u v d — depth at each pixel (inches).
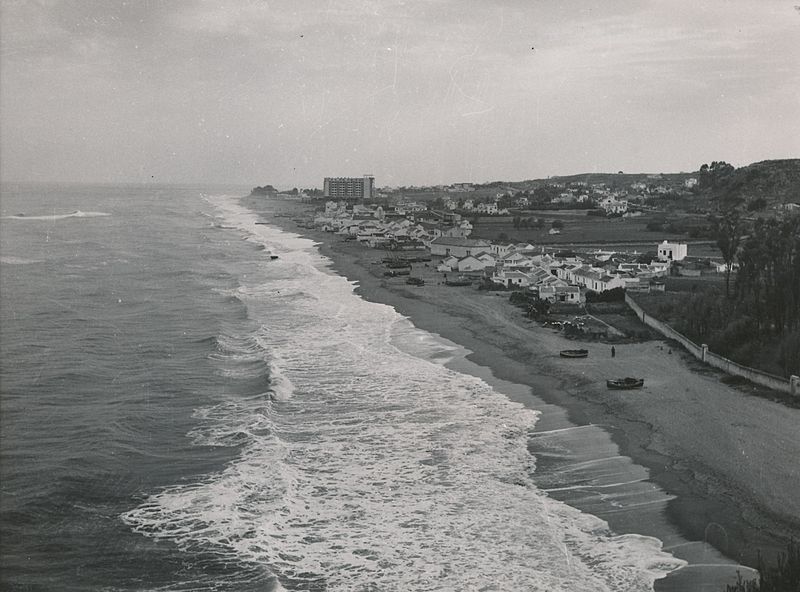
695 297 2854.3
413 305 3282.5
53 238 5866.1
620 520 1207.6
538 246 5206.7
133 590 1022.4
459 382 2009.1
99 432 1598.2
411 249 5900.6
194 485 1344.7
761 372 1927.9
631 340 2527.1
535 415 1736.0
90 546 1135.0
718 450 1486.2
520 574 1051.3
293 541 1150.3
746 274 2721.5
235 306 3166.8
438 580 1040.8
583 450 1513.3
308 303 3297.2
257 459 1457.9
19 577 1048.2
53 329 2628.0
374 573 1061.1
